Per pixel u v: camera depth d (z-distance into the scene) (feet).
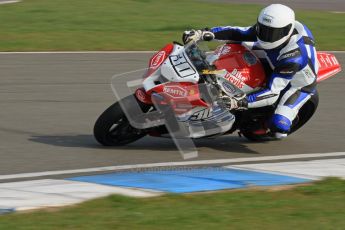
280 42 93.20
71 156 90.89
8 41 177.37
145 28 205.67
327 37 199.72
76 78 142.10
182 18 225.35
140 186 75.36
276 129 95.30
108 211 64.34
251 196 71.46
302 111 102.58
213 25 215.10
